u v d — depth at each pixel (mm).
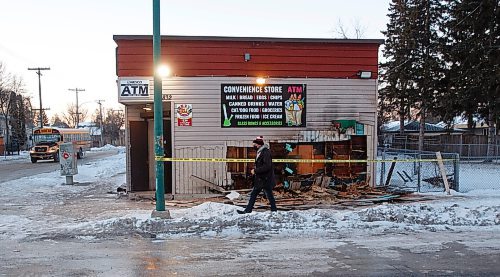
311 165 13570
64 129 40188
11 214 10367
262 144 9648
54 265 6160
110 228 8195
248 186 13094
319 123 13477
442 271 5871
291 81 13320
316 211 9328
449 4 33281
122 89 12680
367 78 13656
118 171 24172
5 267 6074
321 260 6391
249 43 13133
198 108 12977
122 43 12672
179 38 12797
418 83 34844
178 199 12672
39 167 29891
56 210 10906
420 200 11766
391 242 7438
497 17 27000
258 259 6441
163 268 6008
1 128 57531
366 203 11422
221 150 13031
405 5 36375
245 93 13125
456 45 29688
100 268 6020
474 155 29719
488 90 26891
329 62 13500
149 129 14391
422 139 34094
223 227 8289
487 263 6230
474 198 12008
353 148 13797
